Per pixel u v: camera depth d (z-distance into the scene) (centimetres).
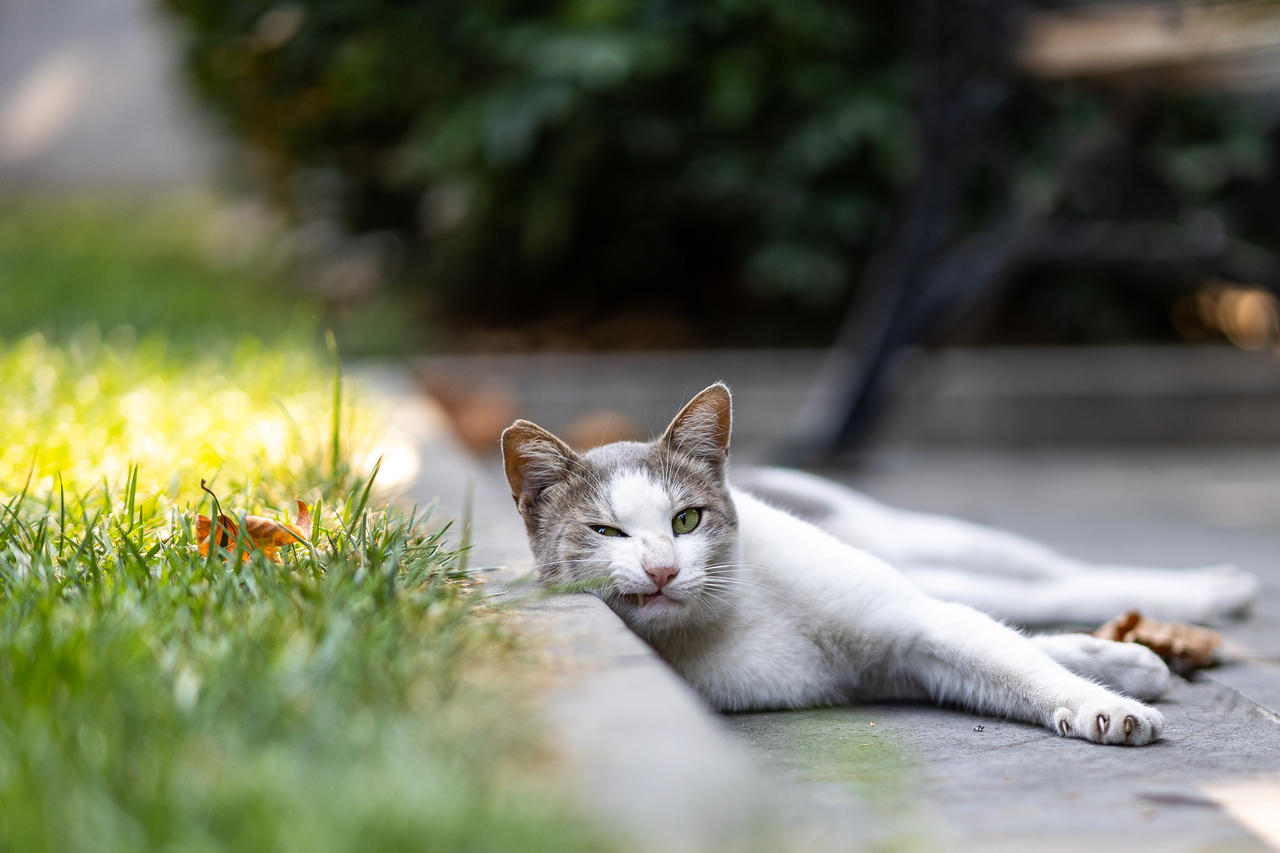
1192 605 345
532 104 840
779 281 930
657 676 192
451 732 163
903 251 641
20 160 1670
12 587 232
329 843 130
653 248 1015
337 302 1065
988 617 275
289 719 165
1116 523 579
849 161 923
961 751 231
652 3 870
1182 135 894
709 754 161
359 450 424
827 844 154
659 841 139
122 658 185
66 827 137
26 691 177
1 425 404
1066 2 596
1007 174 782
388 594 220
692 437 296
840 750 232
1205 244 688
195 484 336
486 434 742
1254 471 753
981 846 173
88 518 295
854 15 911
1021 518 595
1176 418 856
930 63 605
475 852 132
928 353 718
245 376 559
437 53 893
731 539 287
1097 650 271
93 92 1728
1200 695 275
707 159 926
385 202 1050
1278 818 184
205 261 1181
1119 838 176
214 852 131
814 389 830
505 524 352
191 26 965
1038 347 976
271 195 1090
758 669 276
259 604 217
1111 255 673
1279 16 468
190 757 154
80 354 586
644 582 268
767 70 907
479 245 992
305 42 913
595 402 829
